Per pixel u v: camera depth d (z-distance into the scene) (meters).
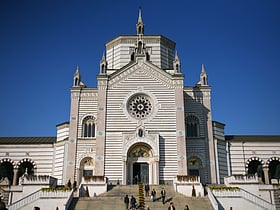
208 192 46.19
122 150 59.22
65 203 41.28
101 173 57.88
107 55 78.00
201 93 67.94
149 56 75.06
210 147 64.31
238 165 65.19
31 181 50.12
